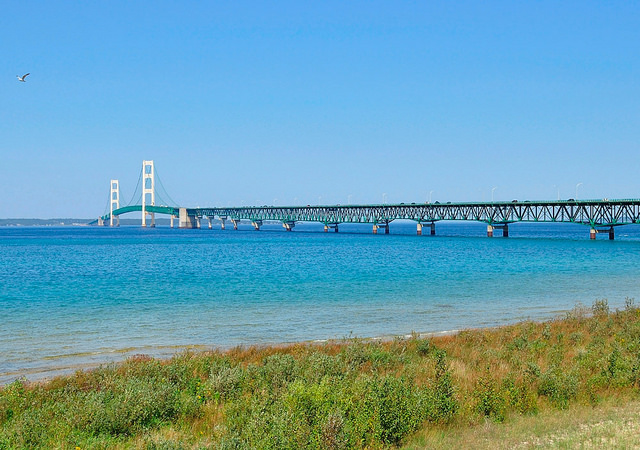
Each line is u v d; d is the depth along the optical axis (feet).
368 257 373.81
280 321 140.05
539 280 229.66
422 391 65.87
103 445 55.47
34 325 136.26
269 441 51.13
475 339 106.63
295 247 517.96
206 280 238.07
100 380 77.41
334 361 82.89
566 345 100.78
